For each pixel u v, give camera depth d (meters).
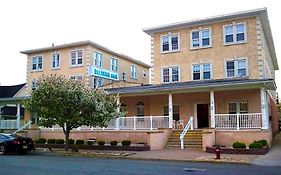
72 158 18.47
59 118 21.09
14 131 32.81
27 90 39.22
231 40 28.02
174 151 21.14
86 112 21.47
